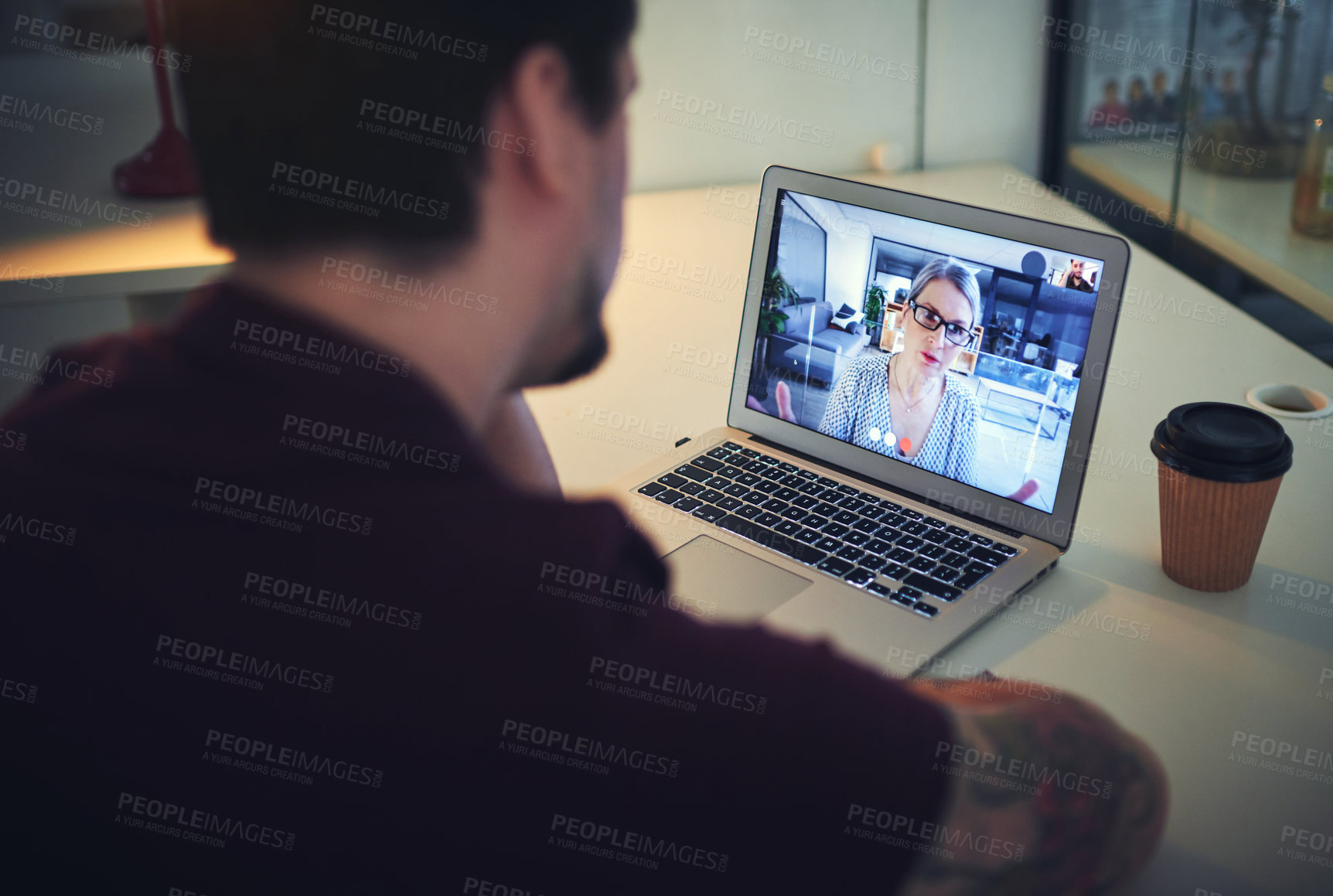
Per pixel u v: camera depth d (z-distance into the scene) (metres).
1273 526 0.92
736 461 1.02
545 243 0.38
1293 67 1.56
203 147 0.35
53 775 0.40
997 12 2.16
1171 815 0.61
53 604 0.37
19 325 1.45
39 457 0.37
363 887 0.42
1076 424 0.83
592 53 0.36
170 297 1.53
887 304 0.94
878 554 0.86
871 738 0.46
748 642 0.45
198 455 0.36
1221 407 0.84
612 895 0.44
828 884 0.47
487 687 0.40
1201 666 0.75
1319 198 1.56
